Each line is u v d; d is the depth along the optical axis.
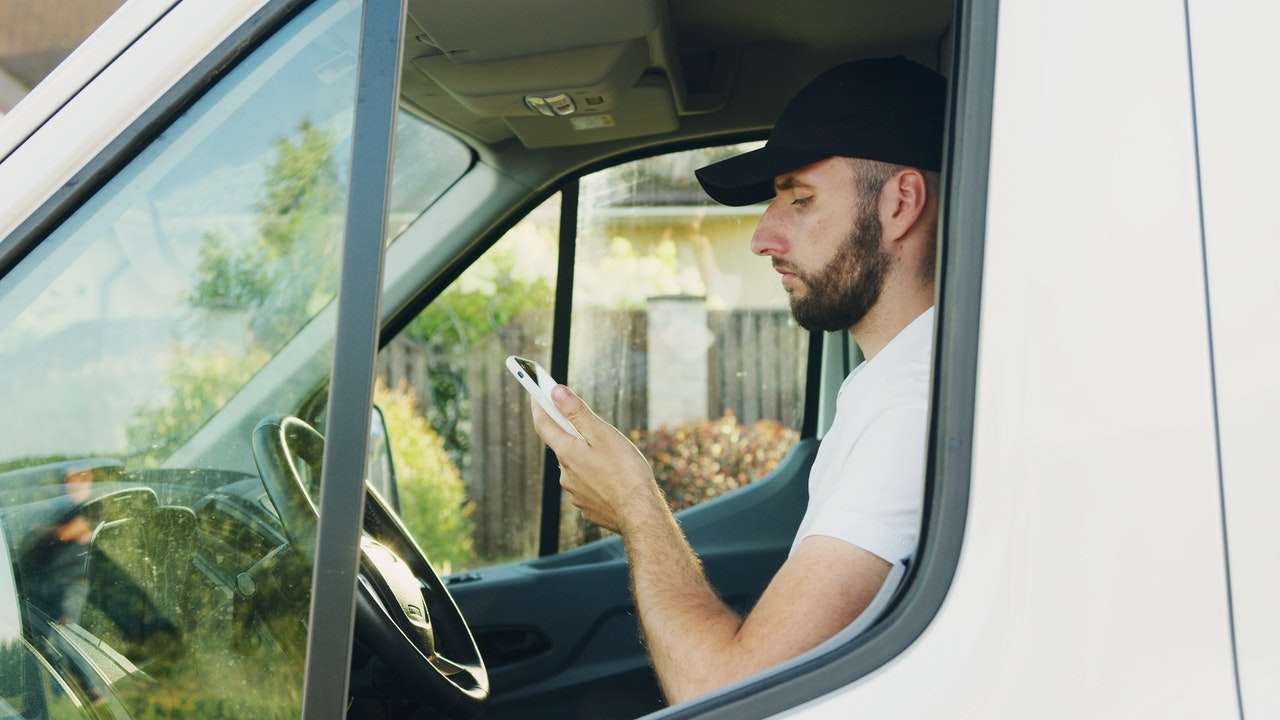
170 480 1.12
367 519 1.88
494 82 2.13
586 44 1.99
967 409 1.02
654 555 1.47
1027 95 1.05
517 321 3.55
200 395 1.12
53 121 1.09
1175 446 0.98
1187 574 0.97
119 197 1.10
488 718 2.32
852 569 1.29
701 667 1.35
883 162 1.53
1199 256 1.01
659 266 3.68
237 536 1.11
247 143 1.11
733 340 3.92
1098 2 1.06
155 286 1.11
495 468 5.12
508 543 5.11
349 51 1.10
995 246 1.03
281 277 1.11
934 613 1.00
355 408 1.06
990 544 1.00
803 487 2.70
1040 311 1.01
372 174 1.08
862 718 0.99
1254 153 1.02
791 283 1.61
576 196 2.61
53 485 1.11
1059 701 0.97
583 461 1.54
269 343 1.11
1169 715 0.96
